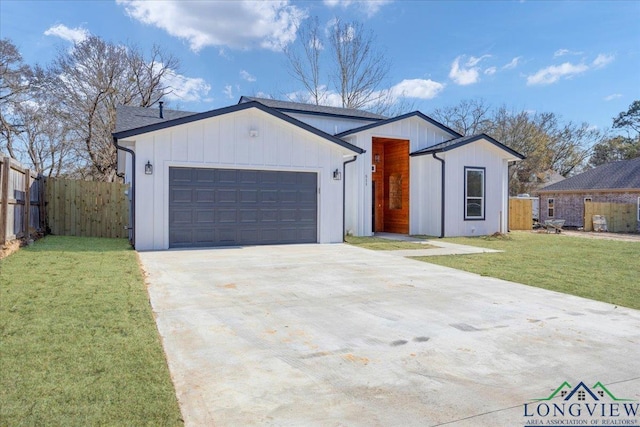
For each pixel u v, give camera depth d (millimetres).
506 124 36781
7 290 5266
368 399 2844
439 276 7371
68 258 7902
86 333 3832
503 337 4145
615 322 4699
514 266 8594
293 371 3275
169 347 3711
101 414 2488
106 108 25984
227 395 2854
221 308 5023
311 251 10328
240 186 11047
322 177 12070
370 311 5023
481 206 15602
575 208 26219
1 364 3115
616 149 39188
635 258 9961
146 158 10023
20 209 9547
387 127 15219
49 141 25203
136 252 9344
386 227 17031
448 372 3301
